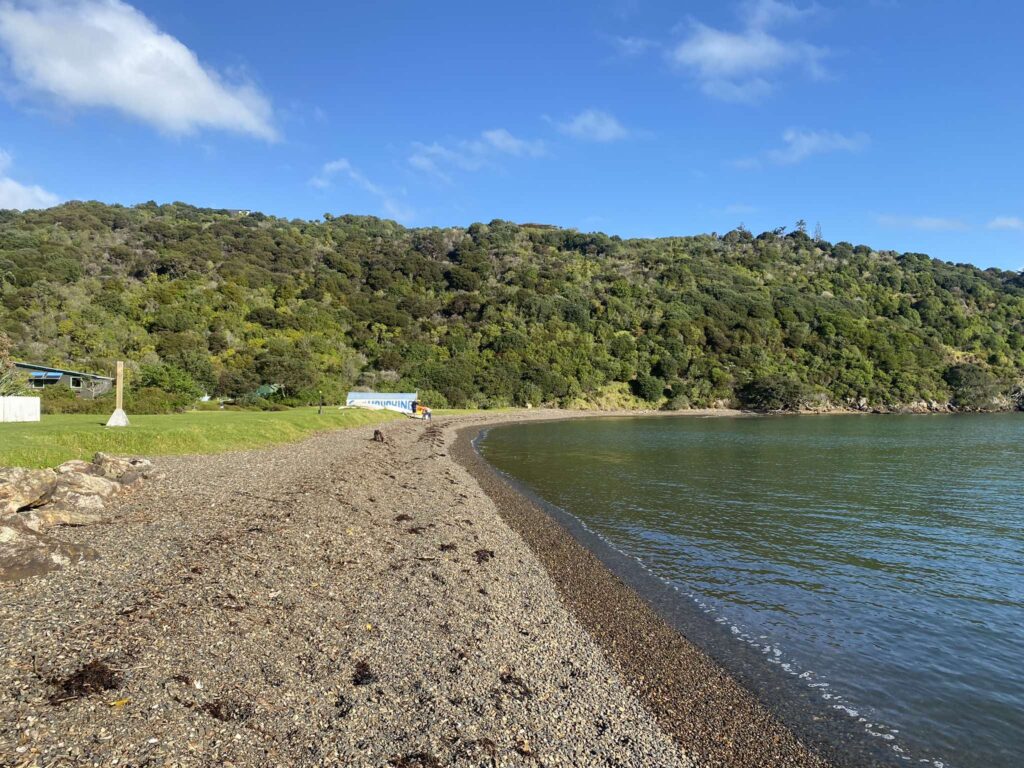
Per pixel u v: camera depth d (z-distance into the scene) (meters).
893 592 13.78
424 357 90.38
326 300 101.81
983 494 25.94
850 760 7.64
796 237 190.00
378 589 11.63
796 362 109.88
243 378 62.34
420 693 8.09
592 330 111.19
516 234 176.12
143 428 25.05
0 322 66.12
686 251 168.62
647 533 18.84
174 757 5.86
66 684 6.48
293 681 7.75
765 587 14.02
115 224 130.38
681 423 73.62
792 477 30.34
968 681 9.75
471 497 23.75
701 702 8.93
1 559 9.22
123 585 9.38
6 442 19.64
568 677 9.37
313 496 17.69
